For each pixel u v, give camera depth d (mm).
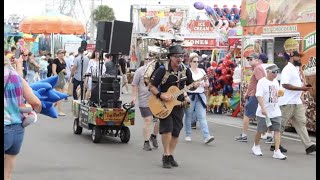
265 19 13969
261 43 14195
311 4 12344
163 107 8422
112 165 8789
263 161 9367
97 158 9344
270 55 13992
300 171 8602
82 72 15320
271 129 9656
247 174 8328
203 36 27266
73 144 10742
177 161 9234
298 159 9586
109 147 10484
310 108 12203
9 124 5309
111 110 10766
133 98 10492
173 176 8086
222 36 26828
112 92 11117
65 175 7969
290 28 13031
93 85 11320
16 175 7848
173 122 8609
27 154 9492
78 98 16844
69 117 15266
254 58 11219
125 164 8891
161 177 8000
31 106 5609
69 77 18906
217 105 16844
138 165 8836
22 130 5492
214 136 12227
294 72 9977
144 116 10227
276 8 13547
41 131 12398
